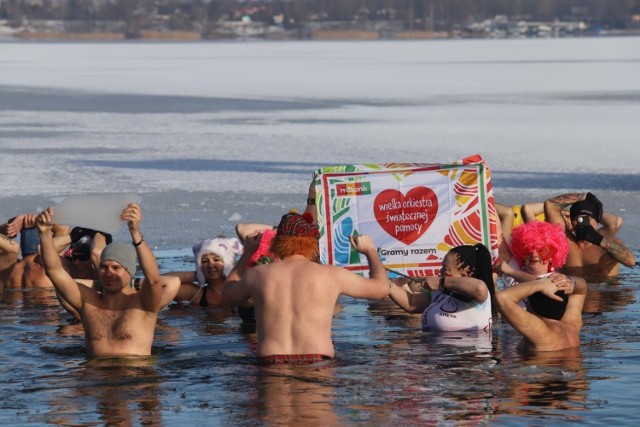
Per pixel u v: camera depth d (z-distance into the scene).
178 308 10.88
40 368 8.18
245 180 22.05
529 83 60.00
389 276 10.37
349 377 7.82
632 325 9.71
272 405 7.17
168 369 8.12
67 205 8.23
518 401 7.24
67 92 54.19
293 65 85.69
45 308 10.78
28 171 23.55
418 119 38.03
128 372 8.02
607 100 46.38
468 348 8.80
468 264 9.59
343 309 10.66
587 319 10.00
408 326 9.78
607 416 6.92
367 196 10.13
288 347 8.22
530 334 8.59
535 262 8.77
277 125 36.22
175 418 6.92
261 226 11.46
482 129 33.94
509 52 116.19
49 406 7.20
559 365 8.18
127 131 34.44
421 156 26.42
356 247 8.48
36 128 35.38
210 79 66.31
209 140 31.33
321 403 7.21
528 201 18.91
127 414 7.02
